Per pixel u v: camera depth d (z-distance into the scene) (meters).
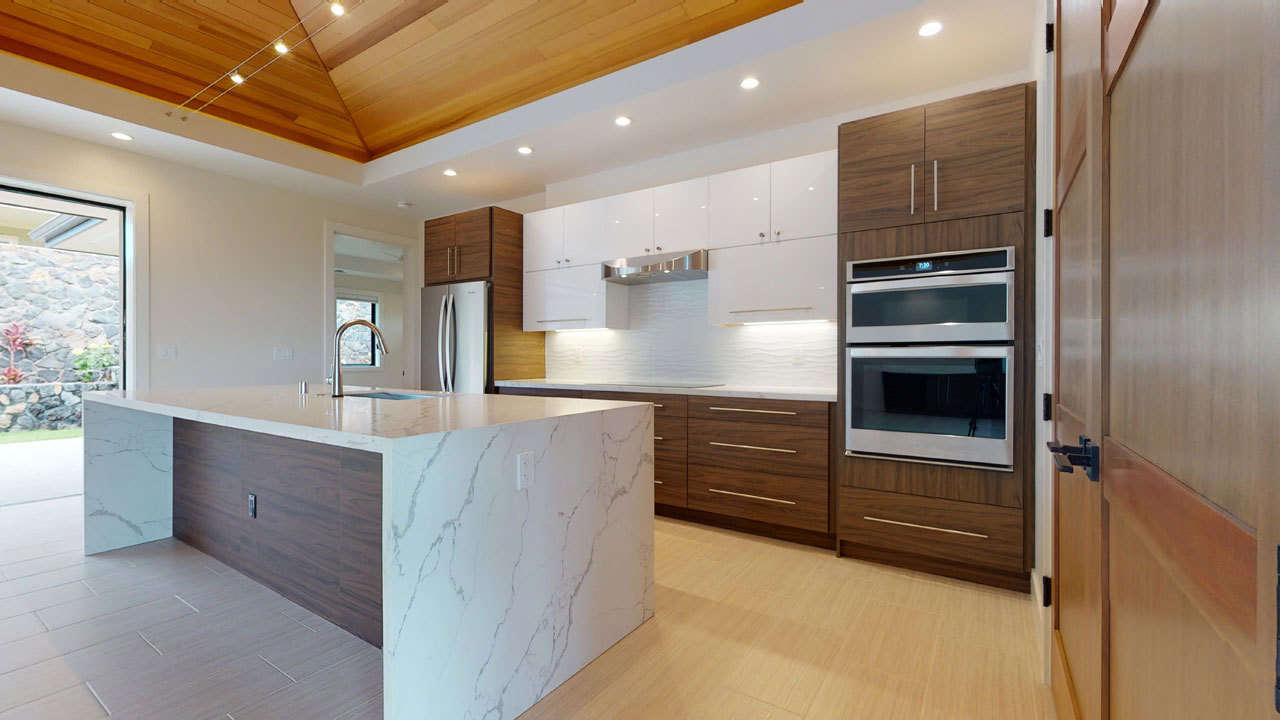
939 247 2.60
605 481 1.98
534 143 3.81
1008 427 2.43
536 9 3.17
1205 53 0.54
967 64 2.79
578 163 4.20
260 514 2.42
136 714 1.56
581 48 3.34
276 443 2.33
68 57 3.22
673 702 1.67
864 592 2.43
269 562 2.39
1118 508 0.87
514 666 1.62
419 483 1.36
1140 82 0.76
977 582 2.54
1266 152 0.41
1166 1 0.65
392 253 6.26
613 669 1.84
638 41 3.20
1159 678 0.71
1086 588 1.19
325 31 3.65
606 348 4.52
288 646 1.93
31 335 6.45
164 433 3.05
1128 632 0.86
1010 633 2.07
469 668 1.49
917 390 2.65
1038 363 2.25
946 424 2.57
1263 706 0.41
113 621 2.10
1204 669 0.56
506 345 4.60
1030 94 2.42
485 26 3.35
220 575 2.54
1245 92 0.45
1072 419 1.32
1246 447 0.45
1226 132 0.49
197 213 4.23
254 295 4.55
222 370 4.35
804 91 3.06
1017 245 2.43
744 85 3.00
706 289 4.02
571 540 1.83
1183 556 0.60
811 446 3.00
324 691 1.67
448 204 5.27
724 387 3.72
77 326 6.72
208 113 3.82
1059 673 1.54
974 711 1.61
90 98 3.27
